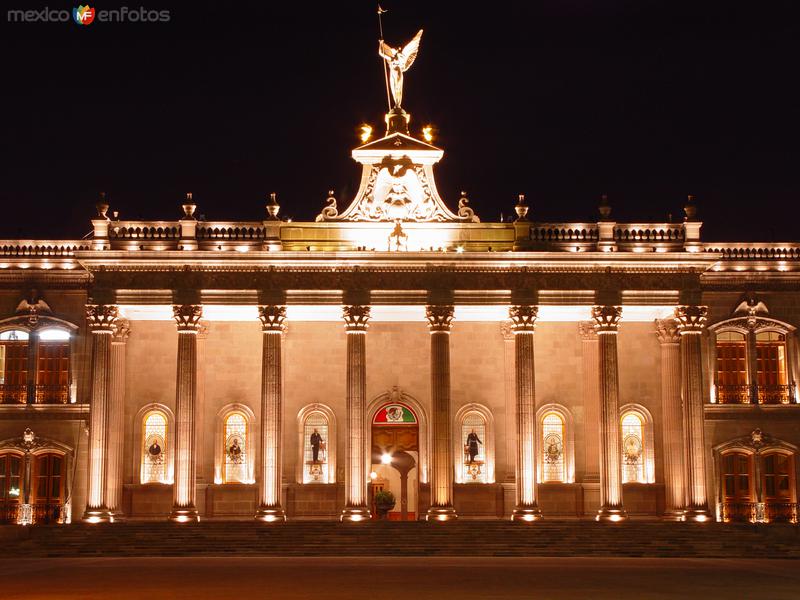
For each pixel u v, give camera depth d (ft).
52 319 191.01
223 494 197.06
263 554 156.46
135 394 197.77
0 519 187.73
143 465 196.44
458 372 202.08
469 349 202.90
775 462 194.59
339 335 203.00
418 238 187.83
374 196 188.65
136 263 181.88
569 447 200.44
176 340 199.72
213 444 198.59
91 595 100.32
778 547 159.33
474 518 197.57
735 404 193.57
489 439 200.23
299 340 202.49
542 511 198.49
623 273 185.78
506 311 188.03
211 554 156.66
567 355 203.21
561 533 165.99
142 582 112.78
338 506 198.39
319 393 201.05
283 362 201.16
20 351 192.34
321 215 187.93
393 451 201.16
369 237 187.21
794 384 194.59
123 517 184.24
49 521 187.73
